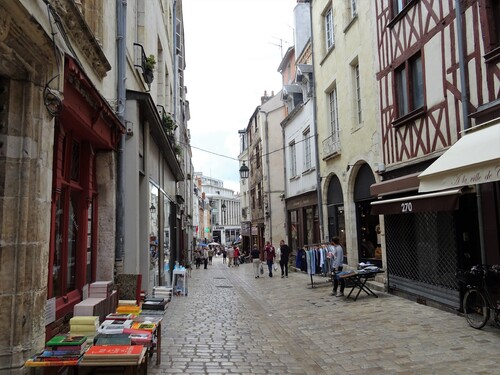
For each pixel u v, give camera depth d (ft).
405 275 30.89
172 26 58.08
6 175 11.70
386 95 33.78
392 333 20.62
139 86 31.09
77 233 19.06
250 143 117.39
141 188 29.50
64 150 16.98
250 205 118.83
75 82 15.07
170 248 50.26
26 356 11.50
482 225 21.95
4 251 11.51
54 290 15.81
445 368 15.19
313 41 54.95
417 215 28.94
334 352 18.06
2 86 11.98
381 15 34.53
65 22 14.76
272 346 19.22
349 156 42.68
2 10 9.84
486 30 21.83
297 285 43.83
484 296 20.07
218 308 30.40
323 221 51.96
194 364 16.26
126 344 12.26
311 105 56.80
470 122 23.21
